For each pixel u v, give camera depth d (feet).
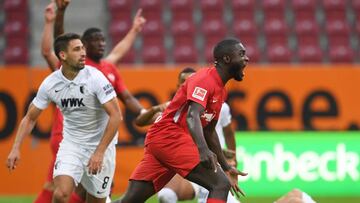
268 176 137.90
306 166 139.03
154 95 141.69
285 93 142.92
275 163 138.51
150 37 199.62
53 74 74.69
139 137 139.44
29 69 141.28
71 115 75.20
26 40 201.36
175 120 69.62
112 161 77.92
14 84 140.77
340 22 205.87
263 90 142.61
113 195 135.64
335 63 197.98
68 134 76.13
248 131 140.77
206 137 71.61
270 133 139.64
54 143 88.22
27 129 75.77
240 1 207.31
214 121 70.38
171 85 142.10
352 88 143.84
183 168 68.39
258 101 142.31
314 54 197.36
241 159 137.90
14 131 139.95
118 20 205.36
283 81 143.23
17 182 139.13
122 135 139.44
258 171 138.00
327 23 205.77
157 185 72.69
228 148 92.02
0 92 140.46
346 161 140.15
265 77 142.82
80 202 82.94
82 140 75.61
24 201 128.16
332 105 143.43
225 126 90.68
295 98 142.92
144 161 72.69
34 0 204.95
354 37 203.92
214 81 67.00
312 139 140.05
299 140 139.64
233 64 67.62
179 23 203.72
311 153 139.44
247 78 142.51
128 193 73.00
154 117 86.84
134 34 108.06
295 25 204.13
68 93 74.08
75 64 72.74
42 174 139.23
